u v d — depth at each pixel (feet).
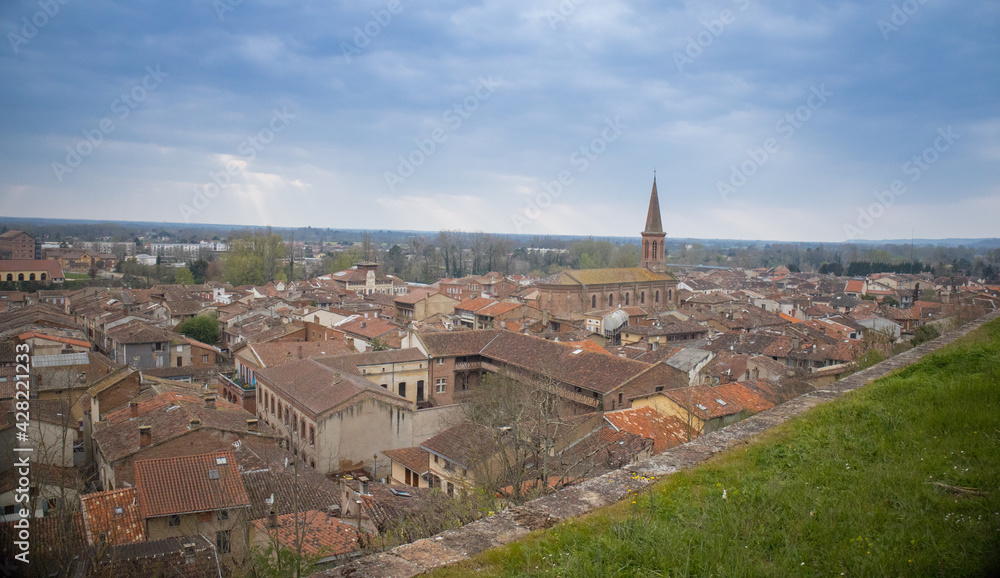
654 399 141.49
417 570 25.30
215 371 221.05
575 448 112.57
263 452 118.11
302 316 286.66
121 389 151.43
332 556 75.41
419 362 195.31
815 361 206.28
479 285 464.24
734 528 26.43
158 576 66.64
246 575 65.41
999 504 26.89
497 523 29.53
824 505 28.45
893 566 23.20
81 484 88.22
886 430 38.22
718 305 378.53
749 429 41.57
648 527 27.20
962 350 57.06
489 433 105.40
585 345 209.56
